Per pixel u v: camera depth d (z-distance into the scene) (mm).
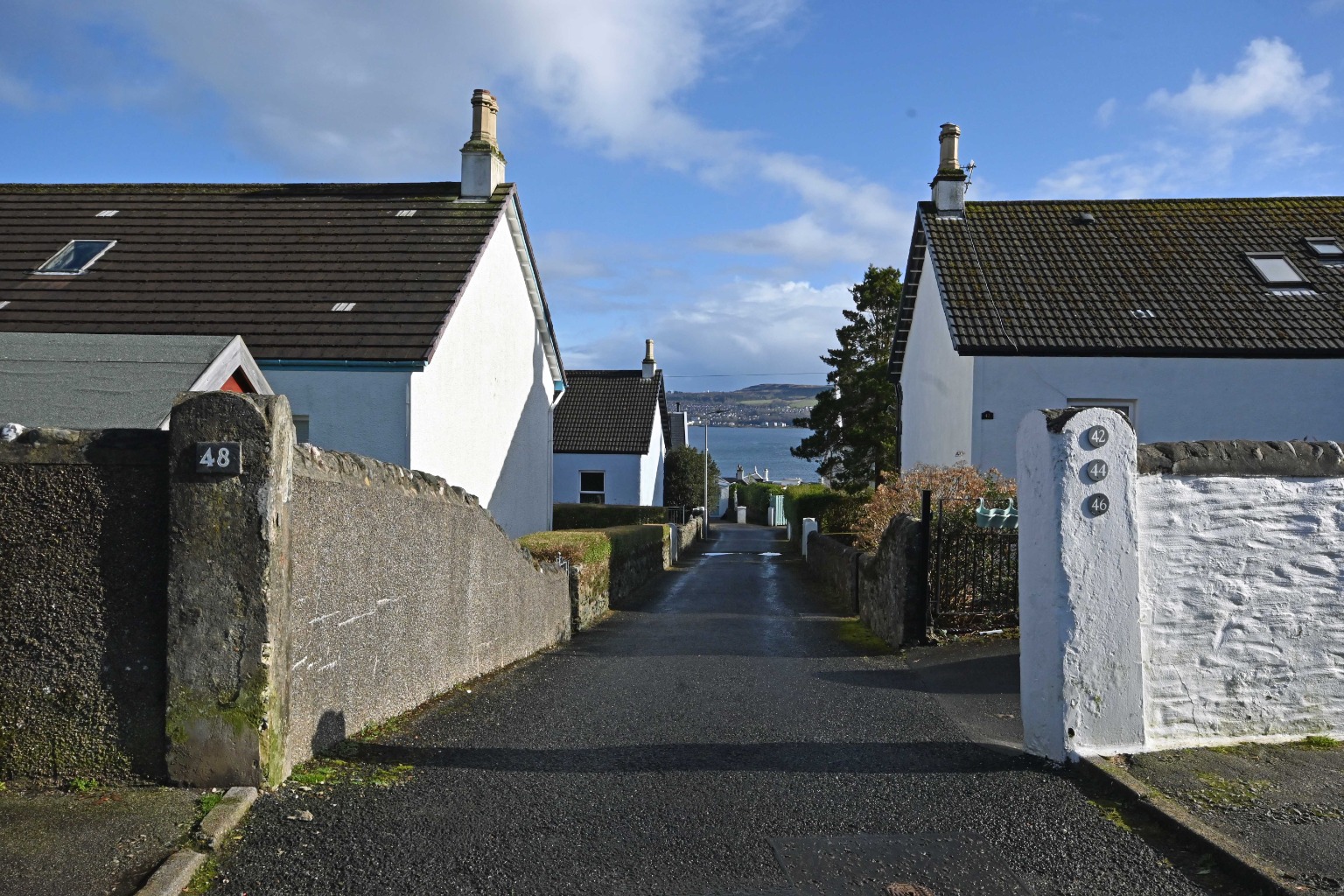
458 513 8156
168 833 4250
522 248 19234
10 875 3861
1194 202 20734
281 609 4855
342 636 5816
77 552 4738
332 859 4168
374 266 15828
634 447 39219
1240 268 18219
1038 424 5754
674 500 50594
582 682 8578
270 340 13938
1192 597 5754
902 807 4953
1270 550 5883
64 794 4625
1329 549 5977
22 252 16250
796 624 13844
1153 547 5703
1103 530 5609
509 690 8125
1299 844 4301
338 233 16938
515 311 19141
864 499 26250
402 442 13672
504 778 5375
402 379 13719
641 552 21266
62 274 15594
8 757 4703
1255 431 16234
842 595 17422
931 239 19312
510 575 9922
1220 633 5793
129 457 4734
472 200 18094
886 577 11812
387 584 6574
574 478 39438
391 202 18062
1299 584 5918
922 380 21703
